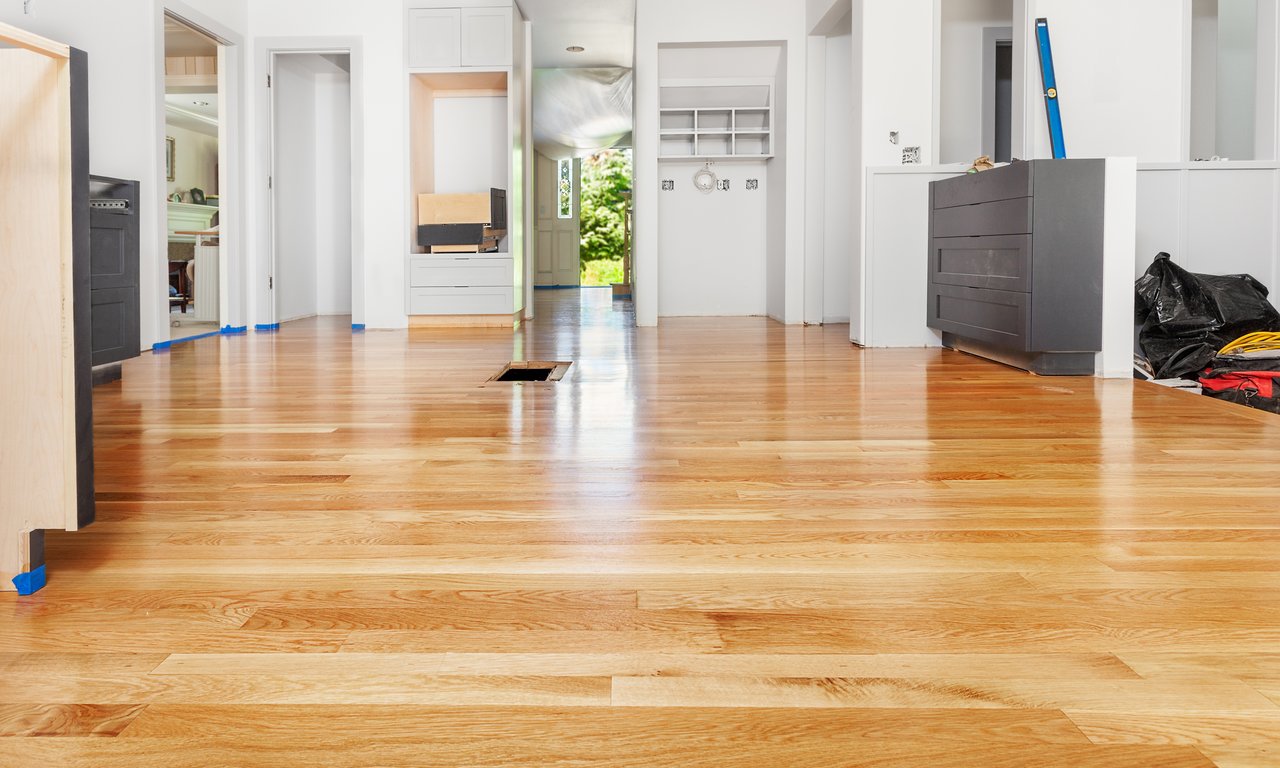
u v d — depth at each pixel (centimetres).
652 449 267
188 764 96
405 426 305
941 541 177
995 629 134
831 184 769
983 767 96
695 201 865
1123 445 272
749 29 761
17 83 144
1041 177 418
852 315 599
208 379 429
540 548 173
